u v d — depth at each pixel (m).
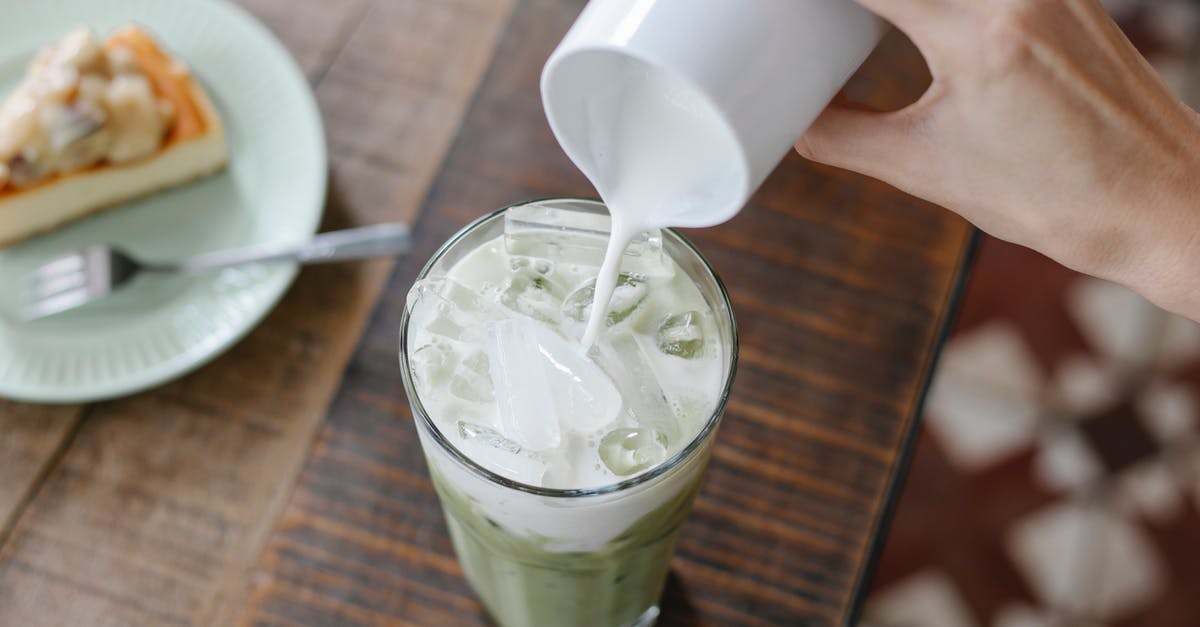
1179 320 1.01
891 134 0.48
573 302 0.53
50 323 0.63
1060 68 0.45
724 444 0.61
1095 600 0.90
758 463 0.61
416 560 0.60
